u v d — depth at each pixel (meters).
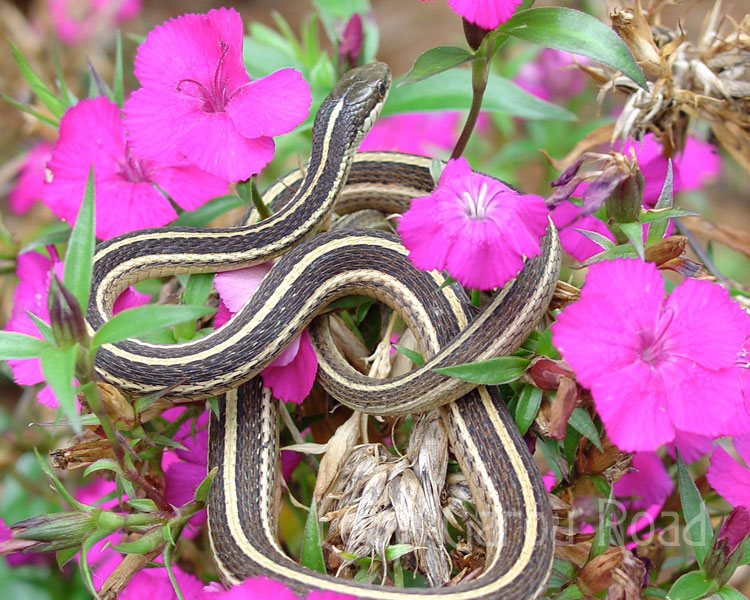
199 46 0.54
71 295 0.49
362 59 0.62
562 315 0.51
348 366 0.56
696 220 0.61
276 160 0.68
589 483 0.57
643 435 0.51
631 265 0.52
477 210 0.52
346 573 0.54
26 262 0.59
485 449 0.54
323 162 0.58
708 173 0.68
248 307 0.56
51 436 0.64
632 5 0.58
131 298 0.58
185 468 0.56
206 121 0.54
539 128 0.73
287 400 0.56
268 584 0.51
